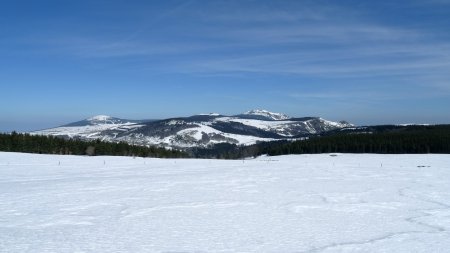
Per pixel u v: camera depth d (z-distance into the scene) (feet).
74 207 57.31
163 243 37.58
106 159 205.36
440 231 42.78
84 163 175.63
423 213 52.90
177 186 83.82
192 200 63.82
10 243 37.29
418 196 68.39
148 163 181.98
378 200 64.03
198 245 36.91
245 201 62.85
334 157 246.27
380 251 35.24
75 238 39.32
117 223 46.57
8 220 48.24
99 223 46.55
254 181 94.58
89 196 68.39
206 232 42.06
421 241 38.52
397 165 162.50
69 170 137.39
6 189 79.97
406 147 328.29
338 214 52.31
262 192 73.77
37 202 61.93
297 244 37.47
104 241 38.17
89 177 108.47
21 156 195.52
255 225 45.55
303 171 128.16
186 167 153.17
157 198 66.03
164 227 44.45
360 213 53.06
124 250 35.19
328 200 64.08
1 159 176.45
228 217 50.21
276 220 48.39
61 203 60.90
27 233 41.50
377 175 111.65
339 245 37.09
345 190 76.79
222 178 102.58
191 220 48.32
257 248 36.06
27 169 139.03
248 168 145.07
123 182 92.48
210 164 175.52
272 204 60.13
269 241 38.50
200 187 81.92
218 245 36.99
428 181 94.12
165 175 113.50
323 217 50.34
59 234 41.04
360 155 262.06
